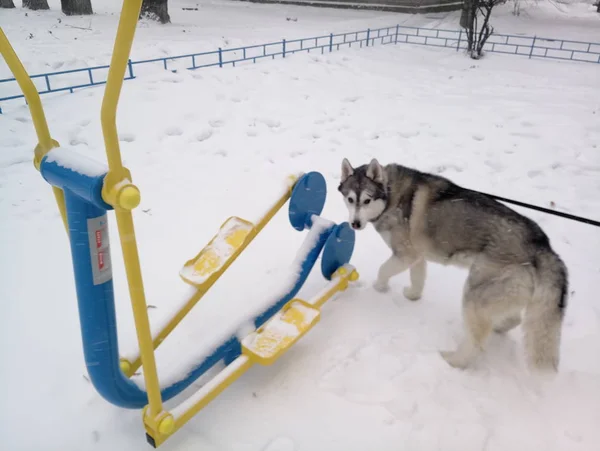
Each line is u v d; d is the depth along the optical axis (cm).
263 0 2539
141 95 861
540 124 827
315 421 266
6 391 284
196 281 296
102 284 201
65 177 180
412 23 1928
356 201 329
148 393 220
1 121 726
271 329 291
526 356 272
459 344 308
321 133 773
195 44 1281
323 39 1568
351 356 315
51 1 1983
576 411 277
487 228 289
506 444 256
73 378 295
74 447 249
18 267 415
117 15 1695
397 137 762
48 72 951
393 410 274
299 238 477
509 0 2428
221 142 723
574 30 1862
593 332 342
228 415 269
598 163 668
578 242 469
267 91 974
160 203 541
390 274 363
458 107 930
